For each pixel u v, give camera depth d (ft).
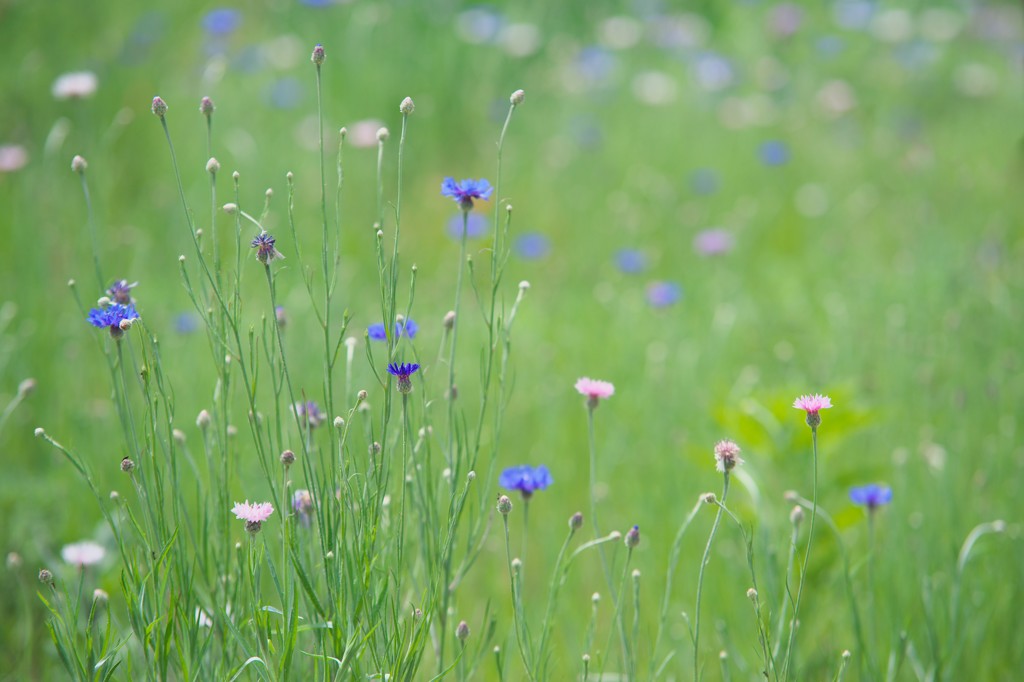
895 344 16.70
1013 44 36.35
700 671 9.47
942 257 19.45
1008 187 24.35
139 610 7.98
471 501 9.32
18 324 16.29
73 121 23.30
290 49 28.12
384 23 29.50
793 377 16.11
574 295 19.65
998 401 15.20
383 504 9.00
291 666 8.18
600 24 34.24
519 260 20.71
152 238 19.77
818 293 19.77
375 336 9.28
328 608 8.16
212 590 9.16
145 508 8.45
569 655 11.02
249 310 16.33
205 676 8.28
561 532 13.14
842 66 33.22
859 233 22.66
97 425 13.66
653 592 12.04
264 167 22.13
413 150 24.77
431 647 9.86
